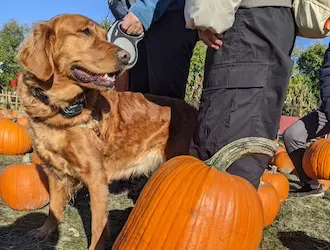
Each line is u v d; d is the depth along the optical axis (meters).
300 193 1.49
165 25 1.20
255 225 0.60
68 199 0.98
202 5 0.71
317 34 0.77
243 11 0.74
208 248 0.57
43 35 0.85
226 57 0.75
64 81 0.86
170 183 0.61
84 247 0.89
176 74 1.24
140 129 1.06
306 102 4.96
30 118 0.89
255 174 0.75
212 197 0.59
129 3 1.24
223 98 0.75
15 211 1.08
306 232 1.11
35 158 1.35
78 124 0.88
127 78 1.28
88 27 0.89
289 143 1.51
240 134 0.73
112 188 1.32
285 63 0.72
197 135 0.79
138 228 0.60
